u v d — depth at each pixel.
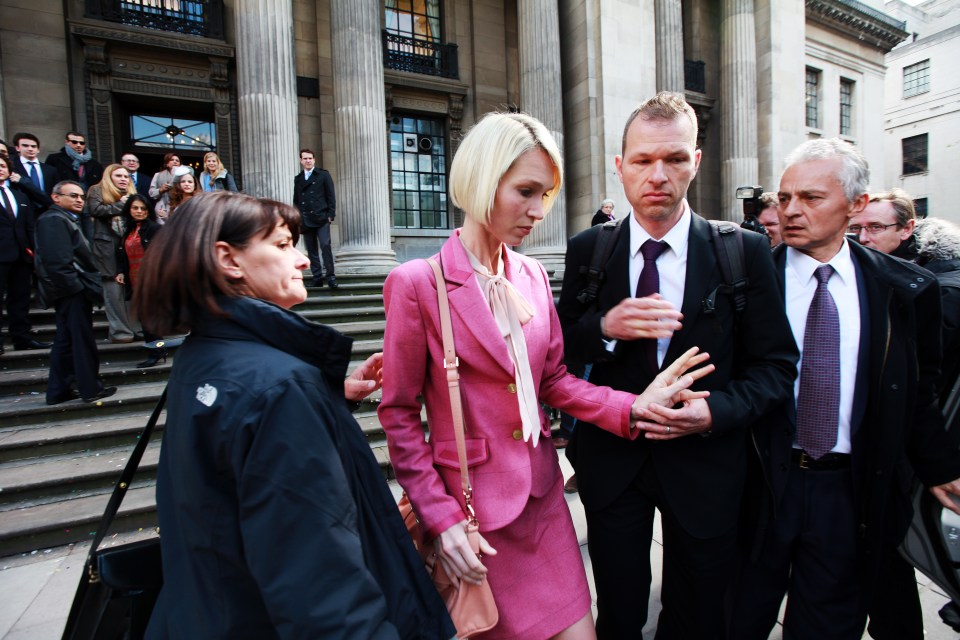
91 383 4.20
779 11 13.03
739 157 13.02
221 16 9.28
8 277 4.90
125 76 8.69
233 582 0.84
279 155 7.86
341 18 8.87
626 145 1.43
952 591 1.71
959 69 27.69
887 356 1.52
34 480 3.33
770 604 1.67
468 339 1.24
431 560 1.24
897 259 1.61
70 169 6.57
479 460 1.25
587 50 10.19
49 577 2.70
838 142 1.56
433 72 11.45
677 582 1.59
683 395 1.33
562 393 1.51
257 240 1.00
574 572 1.39
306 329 0.96
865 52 17.72
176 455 0.85
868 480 1.53
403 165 11.49
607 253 1.61
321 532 0.80
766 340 1.46
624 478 1.53
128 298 5.14
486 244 1.33
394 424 1.25
